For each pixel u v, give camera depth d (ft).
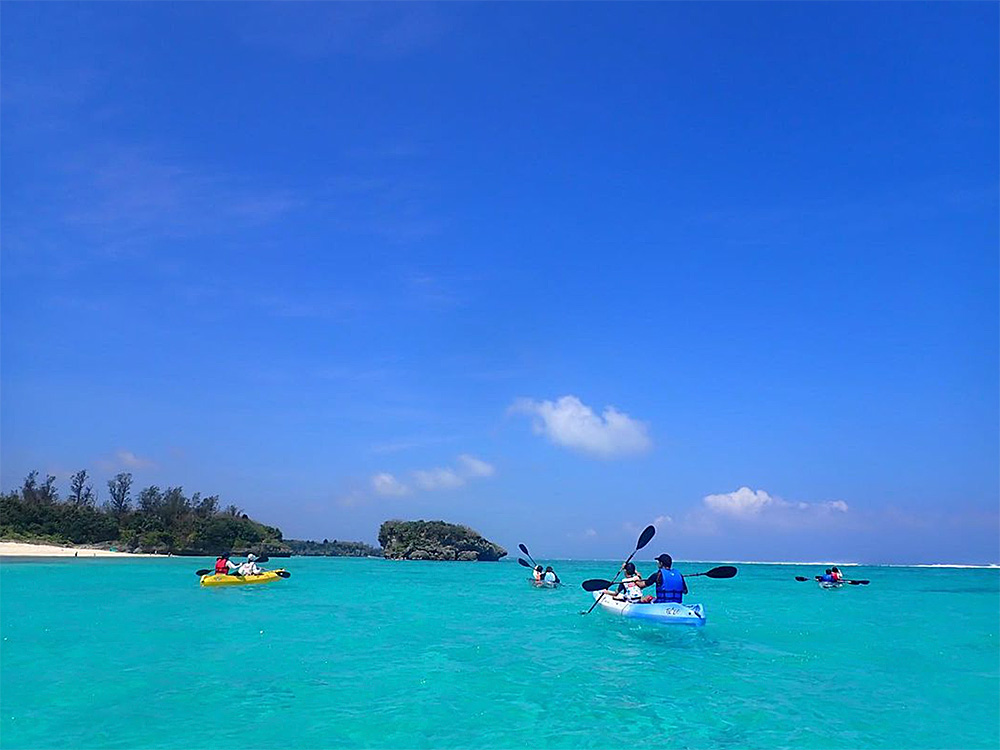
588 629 57.93
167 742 26.53
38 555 215.92
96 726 28.58
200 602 79.77
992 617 77.10
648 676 38.88
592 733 28.07
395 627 59.00
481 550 323.57
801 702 33.83
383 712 30.78
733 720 30.37
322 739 26.99
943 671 42.78
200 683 36.22
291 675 38.32
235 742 26.55
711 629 59.77
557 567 294.66
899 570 365.40
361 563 268.82
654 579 59.06
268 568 200.95
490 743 26.66
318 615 67.56
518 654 45.39
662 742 27.09
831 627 63.82
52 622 60.44
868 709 32.94
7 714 30.32
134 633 53.88
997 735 29.25
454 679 37.47
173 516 291.38
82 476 304.50
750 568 352.90
